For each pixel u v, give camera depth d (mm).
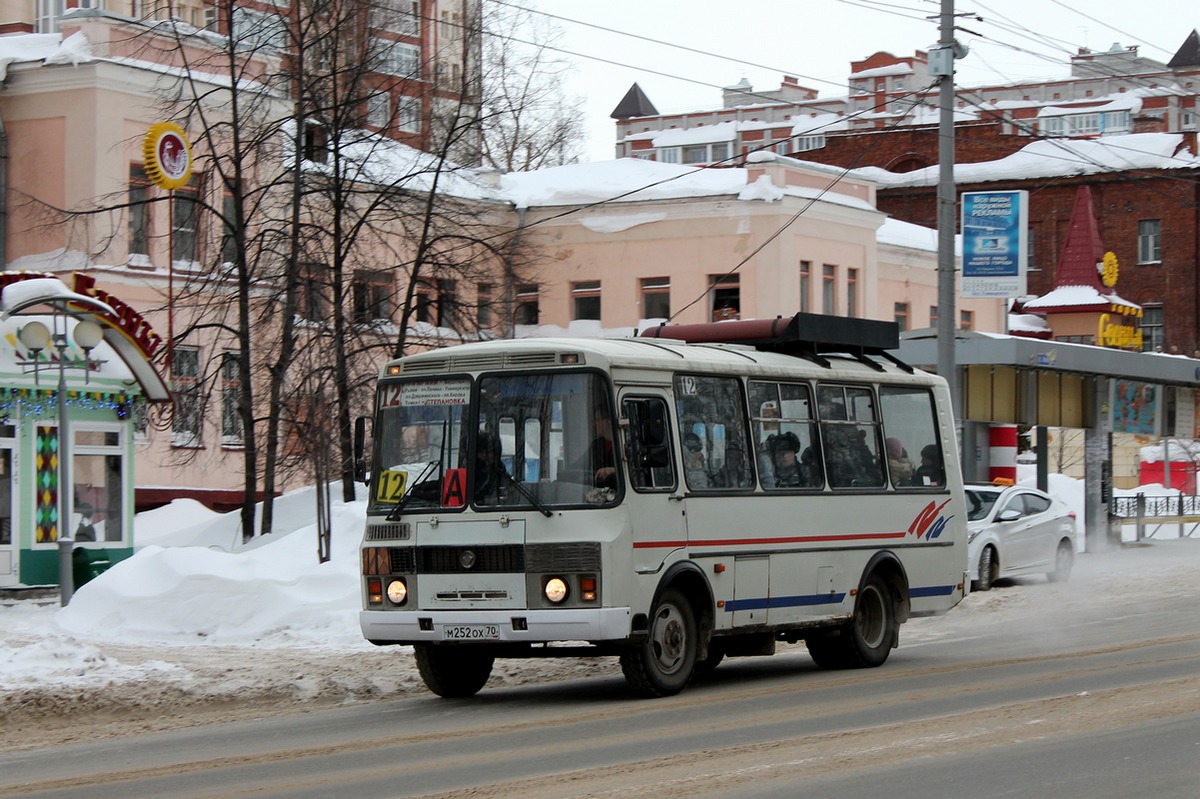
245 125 34750
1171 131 103625
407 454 15125
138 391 29391
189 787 10641
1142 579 30297
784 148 102562
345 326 33094
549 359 14703
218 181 40094
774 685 16266
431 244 35312
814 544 17172
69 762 12141
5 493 27531
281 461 32094
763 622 16359
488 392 14867
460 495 14688
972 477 34312
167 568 22109
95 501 28859
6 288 26219
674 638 15141
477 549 14492
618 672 18078
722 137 105188
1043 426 37562
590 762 11078
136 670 16984
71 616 21953
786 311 48562
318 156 37719
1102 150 85750
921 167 87250
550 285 49844
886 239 58750
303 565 22781
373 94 34875
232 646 20266
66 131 40094
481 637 14398
